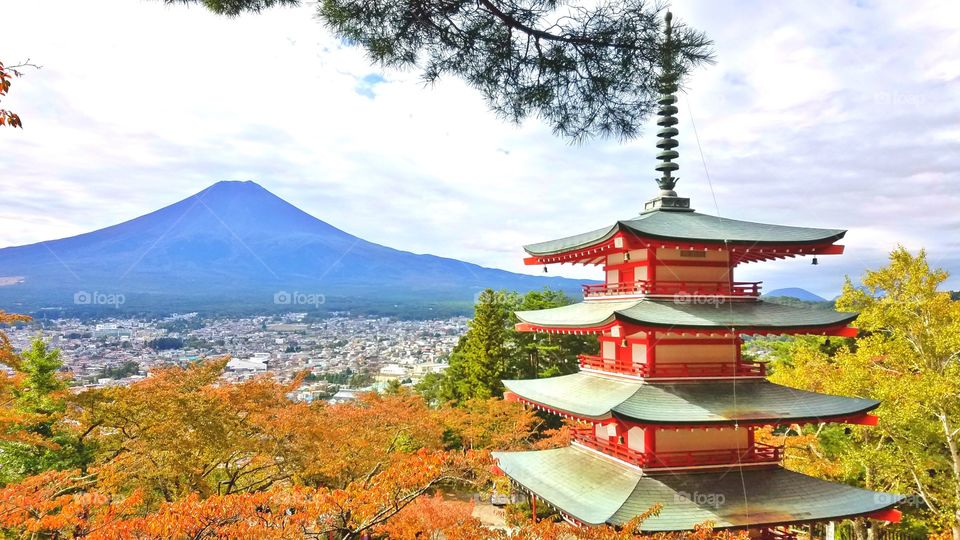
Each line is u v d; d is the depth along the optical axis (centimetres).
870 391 2627
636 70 852
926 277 2717
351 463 2427
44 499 1483
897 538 2814
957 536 2338
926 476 2512
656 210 2164
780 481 1819
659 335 1872
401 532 1603
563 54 851
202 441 1894
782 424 1741
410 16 827
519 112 934
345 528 1241
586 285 2283
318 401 2695
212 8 803
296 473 2211
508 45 851
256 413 2172
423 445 3428
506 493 3281
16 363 2050
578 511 1698
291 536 1100
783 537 1762
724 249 1856
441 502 2344
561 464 2098
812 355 3394
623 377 1961
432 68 893
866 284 2898
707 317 1814
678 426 1681
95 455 2475
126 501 1391
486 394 4794
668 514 1638
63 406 2502
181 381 2117
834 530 2712
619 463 1897
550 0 795
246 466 2383
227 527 1090
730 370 1892
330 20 826
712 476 1803
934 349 2659
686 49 833
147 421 1986
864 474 3003
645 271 1952
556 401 2048
